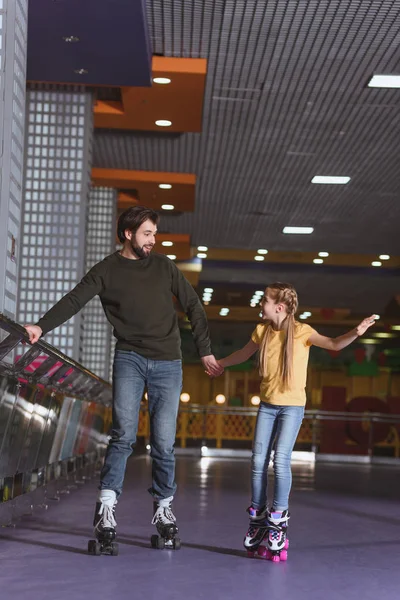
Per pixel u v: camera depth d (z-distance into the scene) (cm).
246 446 2142
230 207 1662
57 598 329
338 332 2902
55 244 1041
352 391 3388
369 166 1340
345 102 1058
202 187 1517
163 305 459
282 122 1145
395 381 3369
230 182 1475
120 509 649
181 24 841
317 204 1609
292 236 1920
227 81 998
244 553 454
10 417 486
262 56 920
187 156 1334
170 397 458
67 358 599
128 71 931
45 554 428
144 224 457
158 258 468
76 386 759
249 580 379
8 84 538
